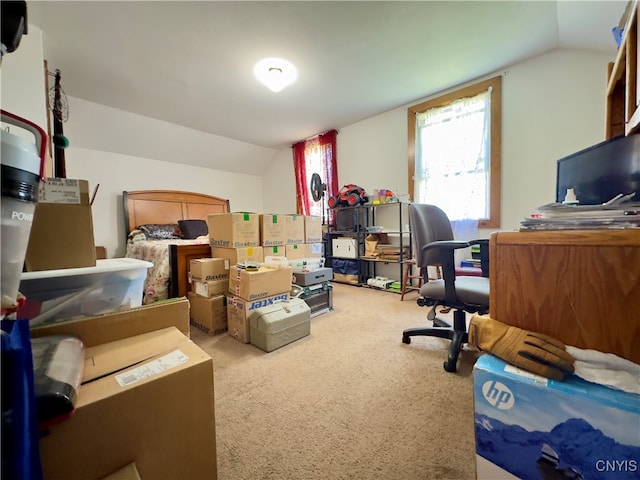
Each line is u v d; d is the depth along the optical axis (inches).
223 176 201.0
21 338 17.2
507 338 27.7
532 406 23.8
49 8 70.0
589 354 24.1
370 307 103.7
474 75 106.4
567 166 52.7
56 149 63.6
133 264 36.8
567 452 22.4
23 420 15.2
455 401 47.2
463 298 55.2
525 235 28.0
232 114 140.2
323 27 78.6
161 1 68.4
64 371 21.4
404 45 87.4
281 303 76.4
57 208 32.8
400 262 121.0
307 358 63.7
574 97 90.4
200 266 82.5
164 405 24.3
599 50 83.8
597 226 25.0
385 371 57.5
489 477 26.3
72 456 19.8
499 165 105.1
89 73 101.7
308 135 172.9
